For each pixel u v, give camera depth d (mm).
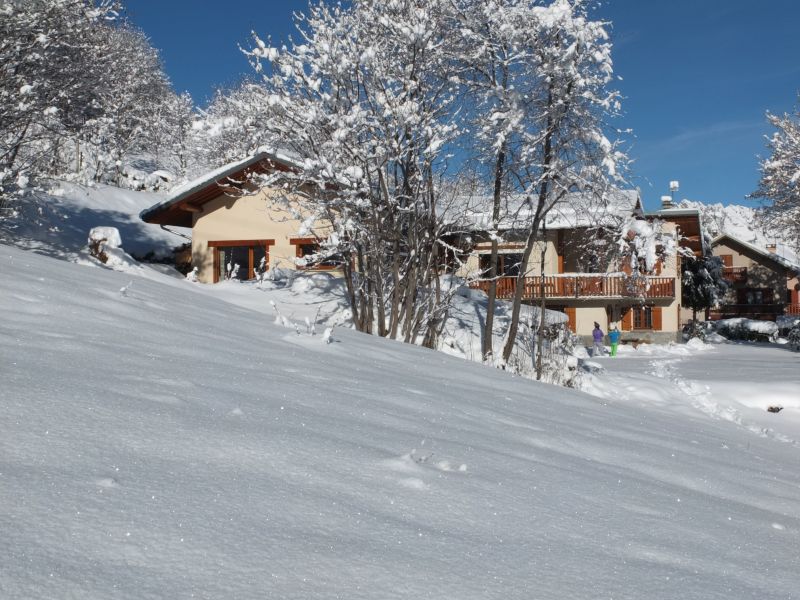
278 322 8594
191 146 45906
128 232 27203
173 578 1670
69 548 1716
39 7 17812
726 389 15852
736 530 3178
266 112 13586
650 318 34812
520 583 1978
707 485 4434
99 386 3305
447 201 15281
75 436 2543
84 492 2053
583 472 3764
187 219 25375
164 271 22859
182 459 2529
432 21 14438
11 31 17281
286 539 1996
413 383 5949
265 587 1701
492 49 14734
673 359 27297
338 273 21109
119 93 40125
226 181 22281
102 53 22656
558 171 14695
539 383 9484
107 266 14609
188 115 48500
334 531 2125
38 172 18609
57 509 1904
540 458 3912
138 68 47688
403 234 14391
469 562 2070
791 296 56688
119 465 2348
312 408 3885
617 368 22672
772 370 21328
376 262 13578
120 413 2906
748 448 8242
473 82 14945
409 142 13086
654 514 3150
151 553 1770
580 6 14758
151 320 6027
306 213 18688
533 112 14938
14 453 2279
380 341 9469
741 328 41781
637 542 2631
